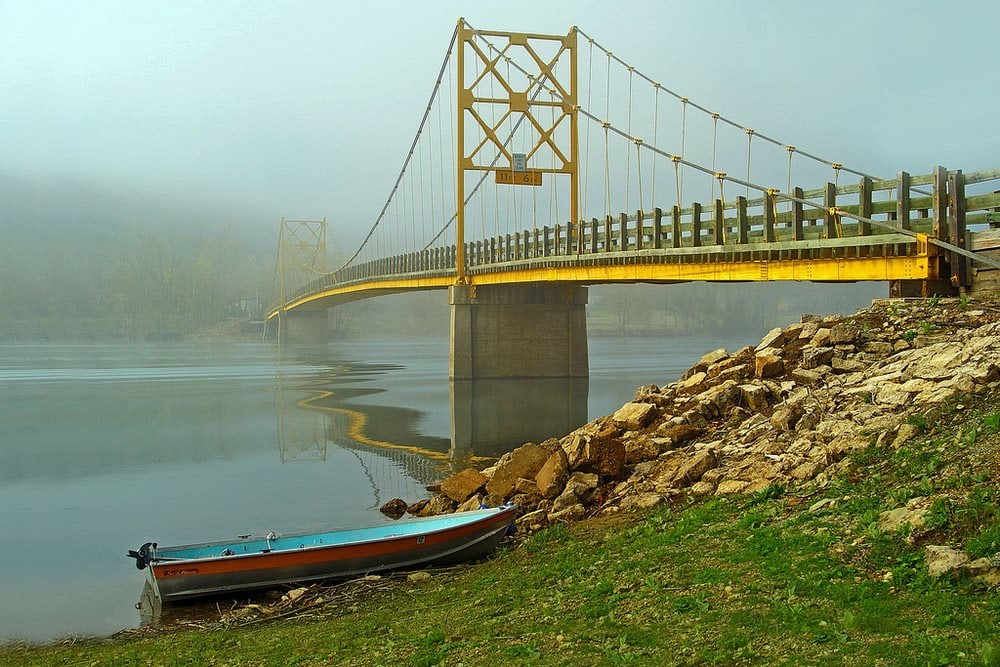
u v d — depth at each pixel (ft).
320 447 124.57
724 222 117.19
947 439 45.52
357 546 56.24
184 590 54.44
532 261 181.47
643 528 52.08
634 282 162.91
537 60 220.02
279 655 42.01
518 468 70.64
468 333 212.64
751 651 29.73
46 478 104.53
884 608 31.09
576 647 33.99
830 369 66.28
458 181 216.54
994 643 26.53
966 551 33.32
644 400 75.72
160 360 374.22
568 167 218.38
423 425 145.07
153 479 102.89
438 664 35.99
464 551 57.98
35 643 50.11
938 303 69.97
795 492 48.80
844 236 89.45
